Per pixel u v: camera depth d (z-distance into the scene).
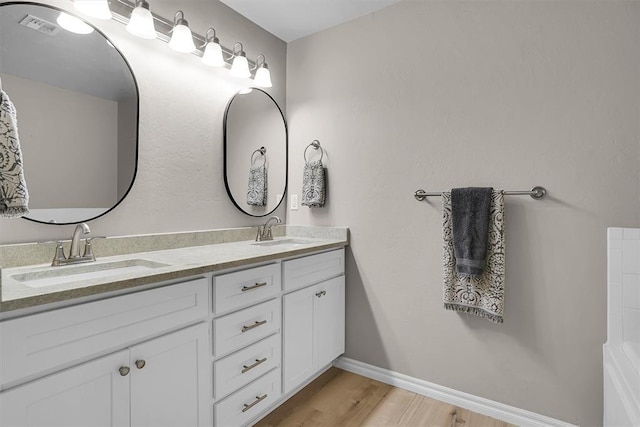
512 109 1.74
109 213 1.60
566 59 1.62
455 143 1.89
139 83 1.71
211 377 1.41
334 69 2.33
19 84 1.33
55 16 1.44
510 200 1.74
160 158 1.79
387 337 2.13
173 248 1.82
